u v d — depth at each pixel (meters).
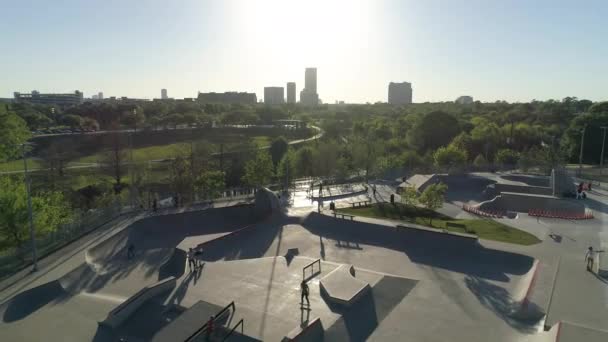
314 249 30.97
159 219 36.75
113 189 57.84
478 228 33.91
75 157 83.44
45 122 114.62
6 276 23.56
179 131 115.81
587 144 71.44
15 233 28.20
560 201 40.47
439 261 28.05
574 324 16.59
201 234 35.72
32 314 20.22
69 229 31.23
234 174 60.78
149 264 28.58
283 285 22.78
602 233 32.03
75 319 19.88
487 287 23.59
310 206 42.75
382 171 59.66
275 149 72.75
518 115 121.56
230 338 17.42
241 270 24.91
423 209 41.41
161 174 68.75
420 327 19.11
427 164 68.44
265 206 38.56
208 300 20.83
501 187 47.28
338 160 61.16
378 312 20.39
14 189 32.81
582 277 23.11
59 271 24.48
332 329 18.53
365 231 34.19
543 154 61.56
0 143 46.81
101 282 25.31
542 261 25.83
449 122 84.12
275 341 17.16
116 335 18.59
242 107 188.25
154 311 20.11
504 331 18.81
